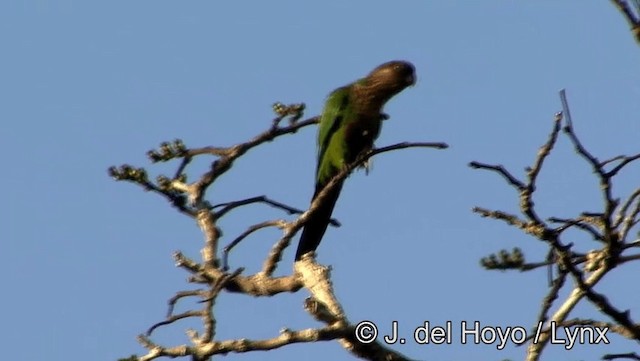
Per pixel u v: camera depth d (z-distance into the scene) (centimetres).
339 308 1221
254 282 1310
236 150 1407
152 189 1402
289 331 1113
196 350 1084
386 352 1185
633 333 1170
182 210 1412
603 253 1153
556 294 1181
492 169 1097
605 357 1197
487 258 1211
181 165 1428
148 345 1088
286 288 1298
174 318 1141
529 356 1216
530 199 1102
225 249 1362
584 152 1073
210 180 1405
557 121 1068
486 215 1148
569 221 1130
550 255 1202
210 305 1095
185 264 1319
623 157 1081
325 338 1127
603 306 1163
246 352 1102
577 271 1140
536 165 1087
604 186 1089
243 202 1398
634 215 1140
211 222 1374
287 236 1333
